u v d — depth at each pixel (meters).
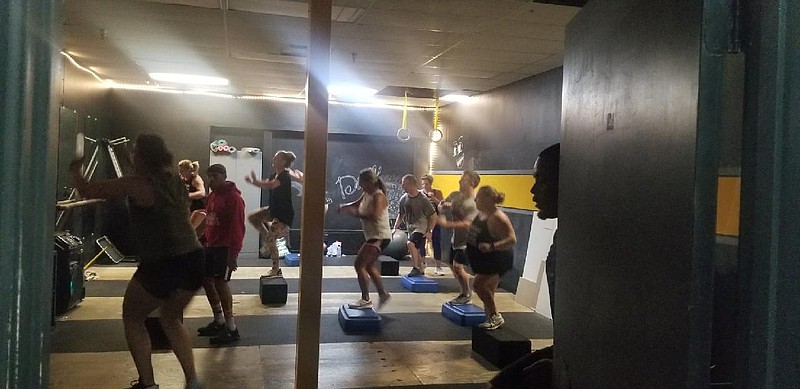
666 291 1.13
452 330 5.96
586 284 1.57
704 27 0.99
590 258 1.55
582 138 1.63
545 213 2.37
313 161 3.51
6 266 0.92
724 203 1.08
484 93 9.66
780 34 0.91
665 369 1.13
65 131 7.09
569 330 1.71
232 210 5.16
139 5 5.34
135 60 7.89
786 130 0.90
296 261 9.77
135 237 3.41
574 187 1.69
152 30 6.25
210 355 4.80
